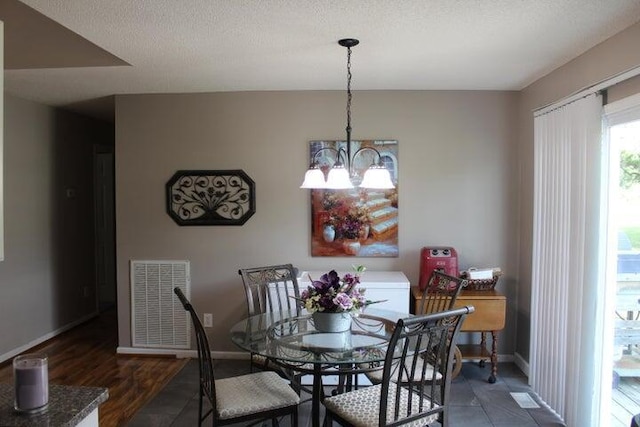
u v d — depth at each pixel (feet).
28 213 14.66
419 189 13.21
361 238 13.30
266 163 13.46
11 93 13.62
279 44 9.14
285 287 11.25
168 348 13.93
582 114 9.17
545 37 8.64
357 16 7.72
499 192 13.12
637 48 7.84
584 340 9.02
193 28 8.25
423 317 6.67
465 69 10.93
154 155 13.69
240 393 7.98
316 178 9.13
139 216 13.80
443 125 13.14
